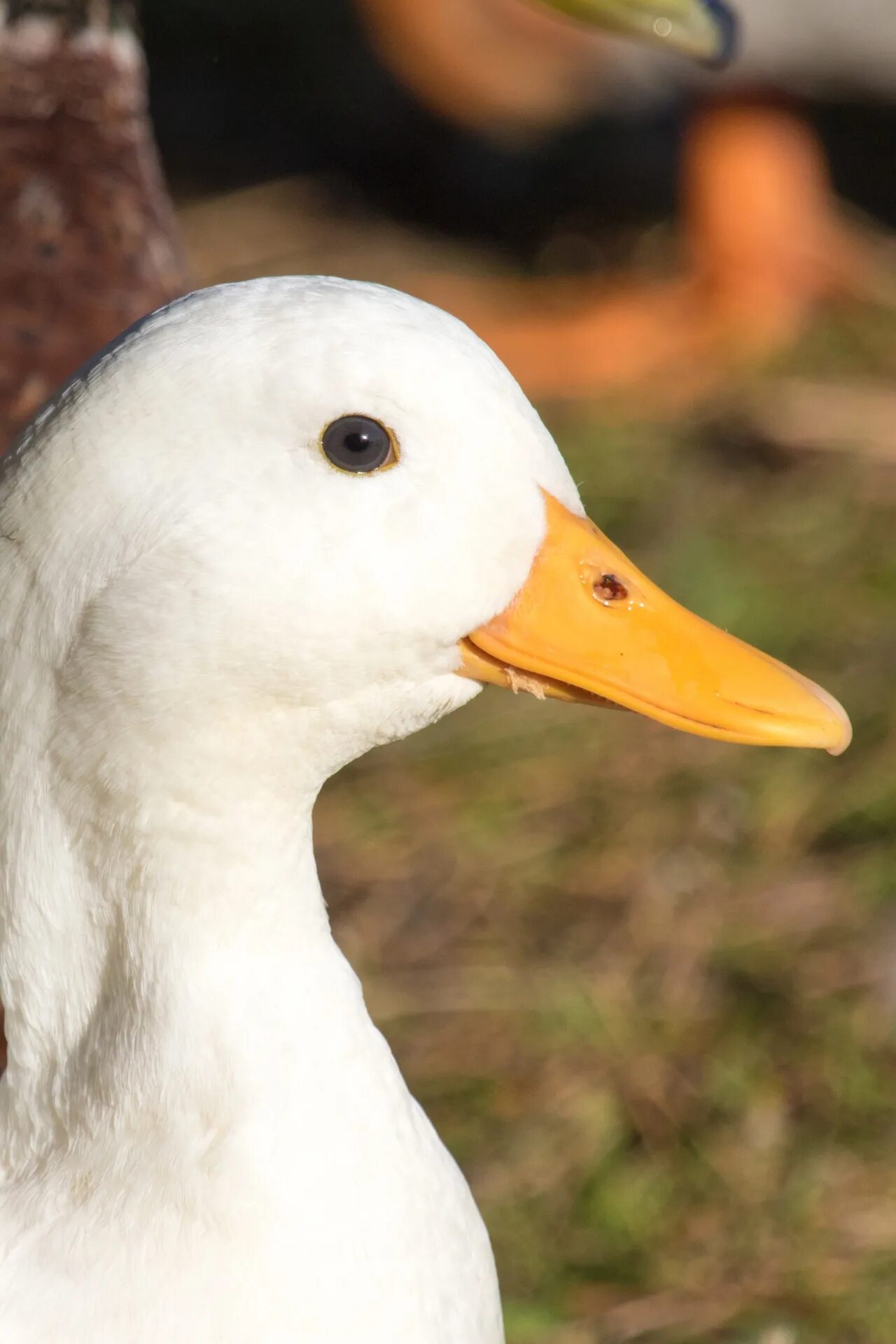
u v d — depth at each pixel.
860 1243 4.73
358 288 2.75
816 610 6.91
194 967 2.85
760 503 7.51
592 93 9.27
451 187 10.59
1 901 2.89
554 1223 4.82
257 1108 2.84
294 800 2.90
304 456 2.69
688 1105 5.13
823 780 6.19
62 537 2.68
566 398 8.49
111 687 2.71
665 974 5.56
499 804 6.25
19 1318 2.77
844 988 5.42
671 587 7.00
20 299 4.88
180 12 12.34
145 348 2.67
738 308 8.81
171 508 2.66
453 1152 5.02
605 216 10.22
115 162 5.18
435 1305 2.95
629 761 6.38
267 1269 2.79
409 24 9.45
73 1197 2.87
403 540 2.75
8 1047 3.00
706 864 5.95
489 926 5.80
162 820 2.79
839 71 8.60
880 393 8.18
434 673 2.92
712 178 8.87
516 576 2.91
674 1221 4.82
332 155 10.98
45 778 2.80
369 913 5.86
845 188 10.01
